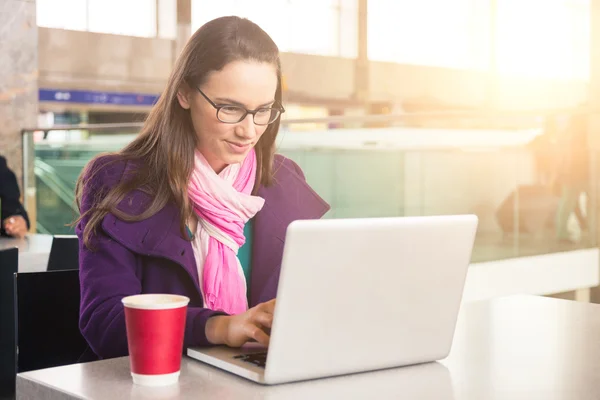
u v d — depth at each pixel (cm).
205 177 134
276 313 92
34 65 519
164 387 93
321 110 1430
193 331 109
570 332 126
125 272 126
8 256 189
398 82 1496
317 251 93
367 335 100
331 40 1428
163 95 135
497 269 552
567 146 509
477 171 557
